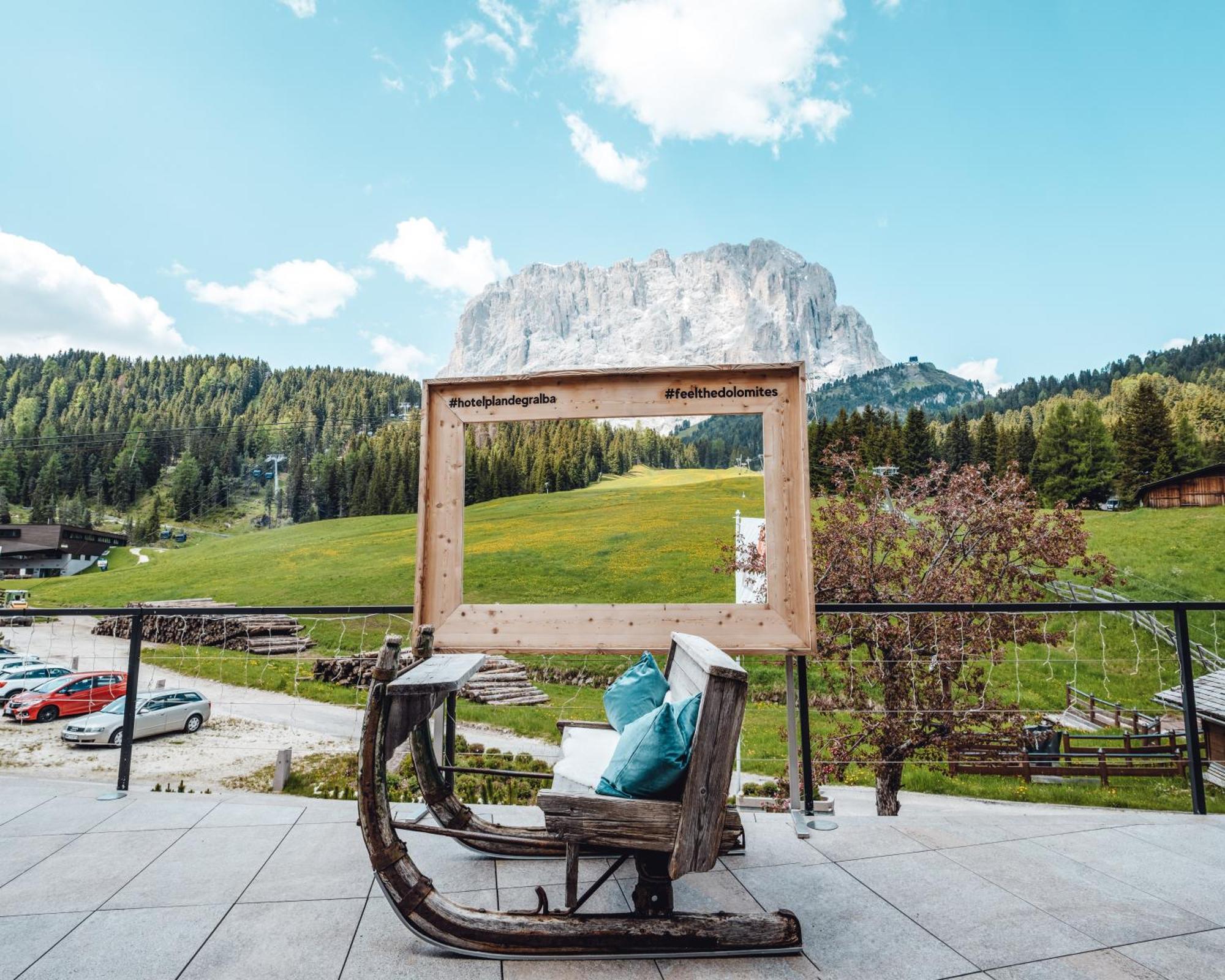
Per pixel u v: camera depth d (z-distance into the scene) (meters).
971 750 12.10
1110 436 71.69
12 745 16.88
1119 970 2.27
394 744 2.50
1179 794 13.48
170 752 16.14
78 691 19.98
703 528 48.72
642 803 2.34
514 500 68.38
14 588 55.50
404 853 2.41
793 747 3.85
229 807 3.89
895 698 10.01
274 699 21.64
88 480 123.62
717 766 2.33
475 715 19.08
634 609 3.87
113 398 157.88
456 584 4.00
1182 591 35.69
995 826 3.66
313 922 2.59
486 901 2.79
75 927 2.54
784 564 3.81
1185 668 3.92
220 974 2.23
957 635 10.09
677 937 2.35
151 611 4.24
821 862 3.20
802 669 3.95
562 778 2.96
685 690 2.99
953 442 80.19
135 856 3.21
